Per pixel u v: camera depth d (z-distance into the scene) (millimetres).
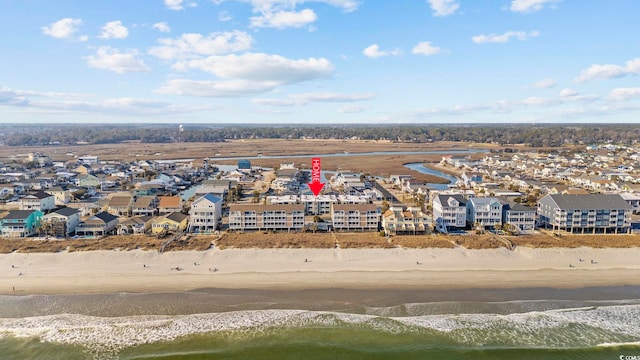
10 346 55812
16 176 193750
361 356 54406
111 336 58156
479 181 190000
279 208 108000
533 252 87562
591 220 105250
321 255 85750
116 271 78750
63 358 53594
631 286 74312
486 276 77812
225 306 66375
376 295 70250
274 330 59812
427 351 55406
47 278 75562
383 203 139125
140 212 126375
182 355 54219
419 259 84625
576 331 60031
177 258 84125
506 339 58031
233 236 98375
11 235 99375
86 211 127375
